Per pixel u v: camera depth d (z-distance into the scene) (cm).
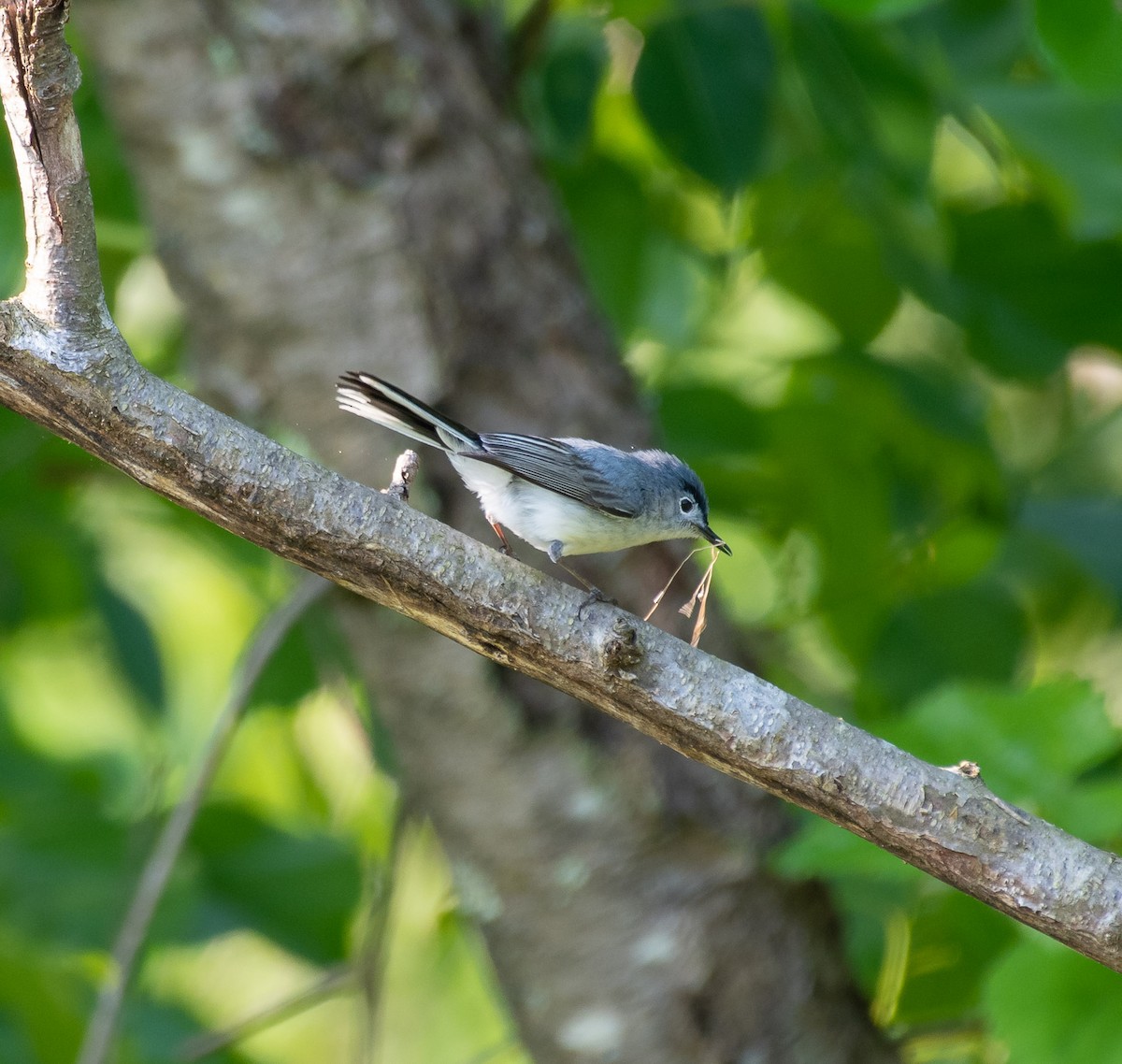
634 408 952
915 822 561
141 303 1355
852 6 815
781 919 881
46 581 1349
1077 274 1178
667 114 1007
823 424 1186
